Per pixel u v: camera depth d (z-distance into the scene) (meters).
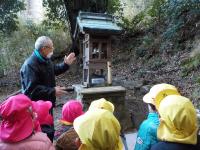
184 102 1.89
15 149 1.85
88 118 1.78
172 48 8.79
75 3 11.41
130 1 13.91
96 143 1.73
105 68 4.49
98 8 11.40
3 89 9.99
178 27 8.64
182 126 1.84
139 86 6.90
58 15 12.24
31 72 3.20
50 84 3.40
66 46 12.90
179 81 6.87
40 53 3.28
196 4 7.78
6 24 11.38
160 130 1.93
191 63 7.30
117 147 1.83
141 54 9.73
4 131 1.88
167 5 8.68
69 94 7.52
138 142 2.29
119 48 11.10
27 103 1.92
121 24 11.60
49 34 13.39
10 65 12.19
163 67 8.20
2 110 1.87
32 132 1.93
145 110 5.41
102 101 2.63
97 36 4.36
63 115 2.69
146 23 11.41
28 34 13.44
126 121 4.62
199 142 1.93
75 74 10.12
